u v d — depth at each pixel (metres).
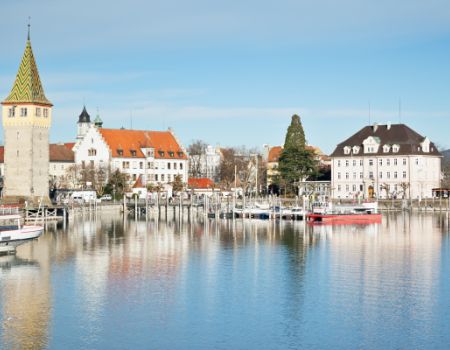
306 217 187.62
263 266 103.25
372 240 136.62
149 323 71.56
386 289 86.19
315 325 70.81
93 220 189.88
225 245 128.62
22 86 188.38
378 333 68.12
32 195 187.00
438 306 77.75
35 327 69.94
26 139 187.00
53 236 144.25
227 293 84.50
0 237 111.69
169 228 163.75
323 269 100.44
